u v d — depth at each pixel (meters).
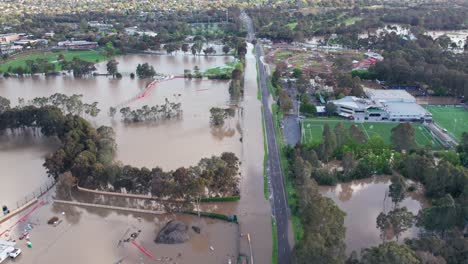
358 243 196.75
